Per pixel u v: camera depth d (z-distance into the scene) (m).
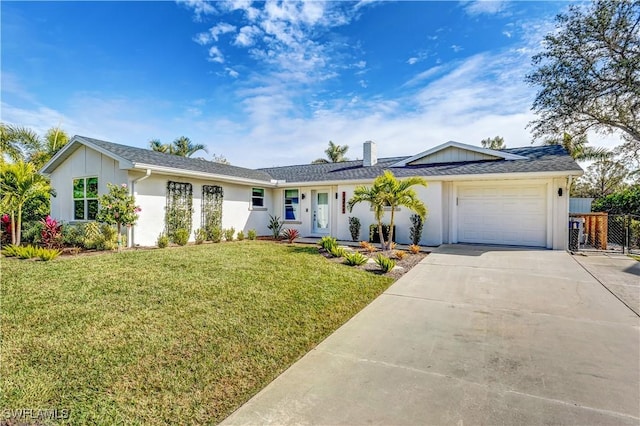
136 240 10.69
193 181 12.70
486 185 12.29
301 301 5.26
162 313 4.50
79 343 3.56
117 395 2.72
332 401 2.71
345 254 8.80
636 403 2.67
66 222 11.72
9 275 6.05
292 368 3.30
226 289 5.64
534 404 2.67
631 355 3.57
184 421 2.45
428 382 3.02
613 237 12.89
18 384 2.80
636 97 15.30
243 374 3.14
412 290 6.28
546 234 11.34
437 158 14.38
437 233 12.30
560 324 4.50
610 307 5.18
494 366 3.33
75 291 5.23
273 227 15.94
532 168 10.86
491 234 12.27
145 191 11.01
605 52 15.66
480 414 2.53
